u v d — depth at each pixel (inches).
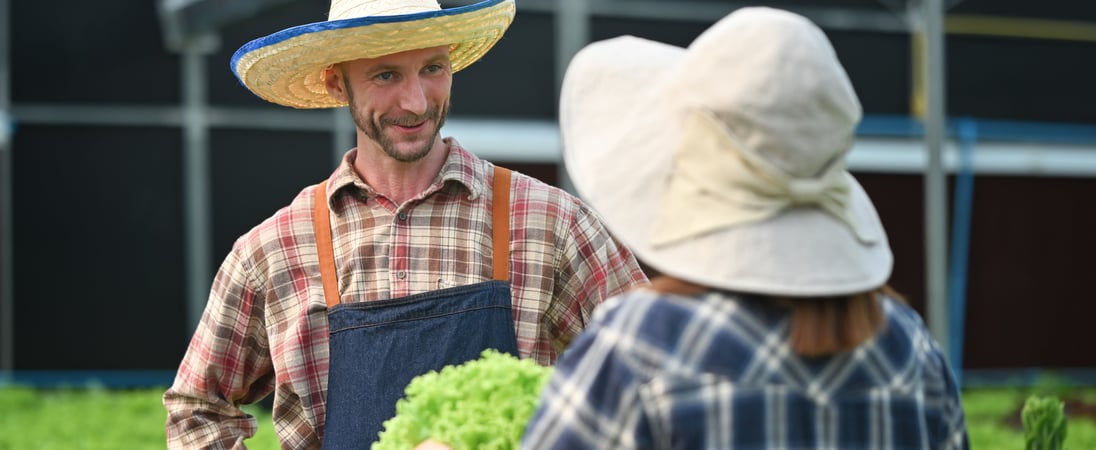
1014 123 702.5
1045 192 711.1
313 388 182.9
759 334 102.5
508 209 185.0
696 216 105.0
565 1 593.6
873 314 105.3
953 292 701.3
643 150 109.4
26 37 625.3
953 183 699.4
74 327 629.6
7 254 623.5
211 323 188.5
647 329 103.0
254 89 198.5
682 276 104.1
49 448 466.0
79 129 630.5
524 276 183.2
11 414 546.0
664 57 115.0
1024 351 708.0
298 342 182.7
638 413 101.6
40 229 627.8
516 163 657.0
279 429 187.6
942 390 112.0
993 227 704.4
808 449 101.3
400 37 174.1
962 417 115.6
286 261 184.5
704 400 100.6
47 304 627.8
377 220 183.3
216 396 191.3
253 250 185.8
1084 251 714.8
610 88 114.7
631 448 101.7
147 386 633.0
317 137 647.8
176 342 636.7
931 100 499.8
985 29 697.0
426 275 181.5
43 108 626.5
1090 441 481.4
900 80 692.7
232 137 639.8
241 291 186.7
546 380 135.8
